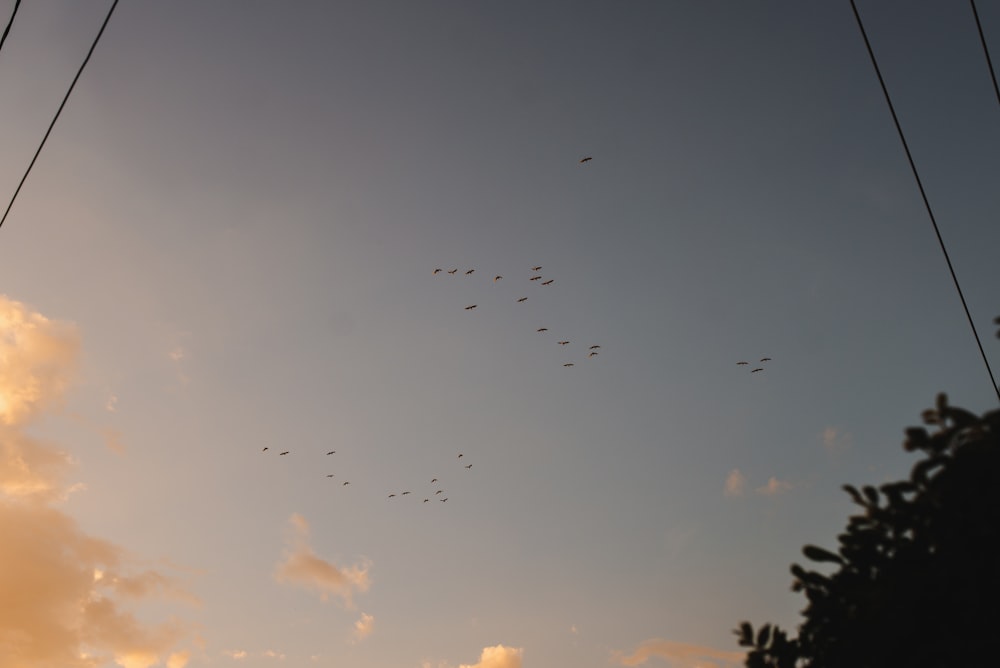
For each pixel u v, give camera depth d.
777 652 6.58
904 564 5.88
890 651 5.80
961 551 5.57
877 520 6.04
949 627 5.56
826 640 6.32
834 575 6.26
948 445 5.74
